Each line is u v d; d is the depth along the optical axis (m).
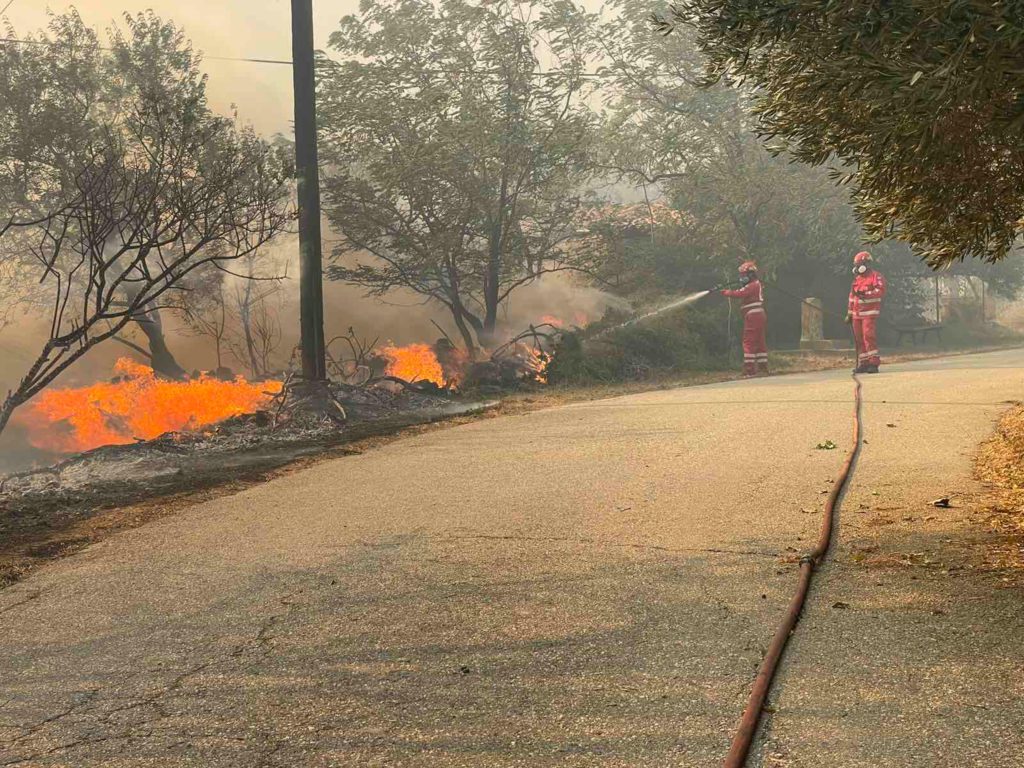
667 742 3.43
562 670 4.17
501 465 9.50
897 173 6.17
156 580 6.00
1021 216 6.33
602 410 13.65
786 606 4.86
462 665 4.30
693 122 25.83
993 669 3.93
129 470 10.32
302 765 3.41
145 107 11.77
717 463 8.92
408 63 20.69
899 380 15.66
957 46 4.91
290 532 7.12
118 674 4.43
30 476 10.34
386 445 11.51
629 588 5.32
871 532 6.24
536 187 21.75
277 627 4.97
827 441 9.70
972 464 8.23
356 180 20.69
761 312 19.91
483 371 18.48
